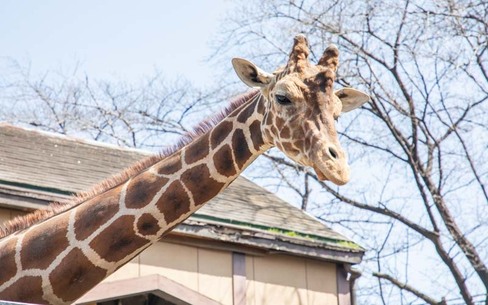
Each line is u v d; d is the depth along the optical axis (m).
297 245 16.95
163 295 15.51
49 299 12.05
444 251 25.89
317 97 11.35
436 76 26.50
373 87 26.27
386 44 26.31
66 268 11.95
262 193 18.45
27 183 15.20
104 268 12.00
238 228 16.44
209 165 11.92
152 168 12.18
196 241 16.14
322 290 17.20
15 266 12.12
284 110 11.38
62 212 12.34
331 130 11.21
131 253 12.01
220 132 12.00
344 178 10.95
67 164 17.08
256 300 16.53
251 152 11.84
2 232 12.64
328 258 17.23
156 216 11.94
